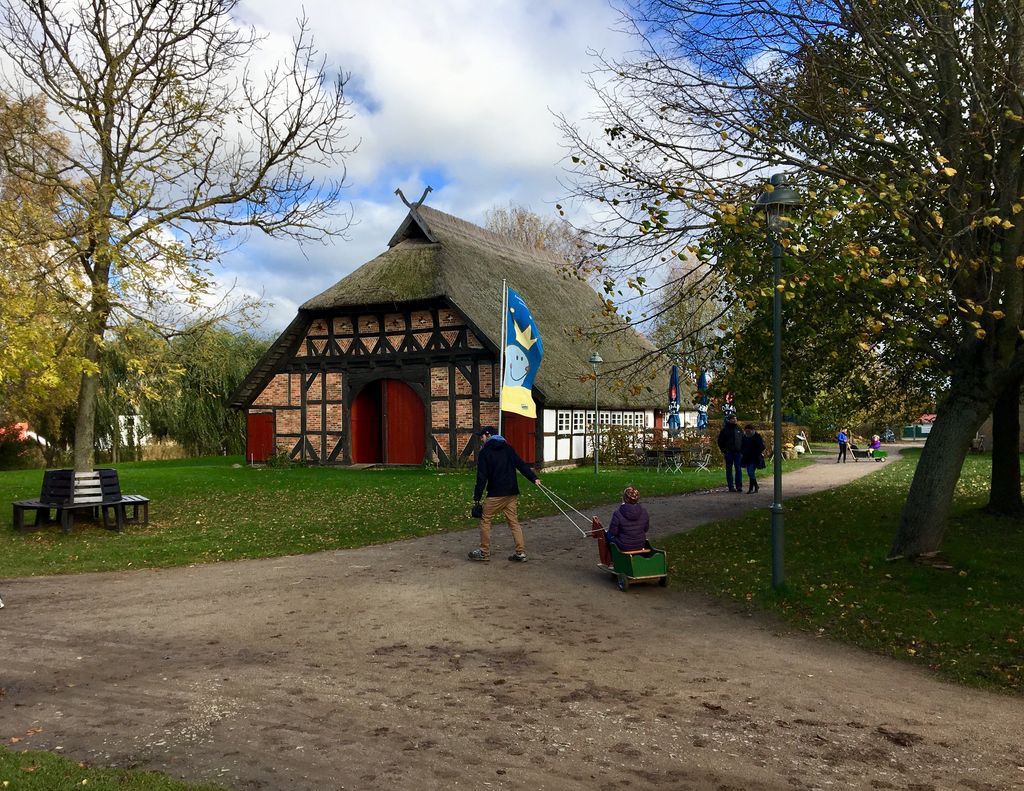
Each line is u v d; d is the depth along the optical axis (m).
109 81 12.98
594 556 10.83
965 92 9.52
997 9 9.05
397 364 27.05
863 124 9.25
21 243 12.09
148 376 14.34
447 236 29.73
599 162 10.01
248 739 4.59
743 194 9.46
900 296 9.22
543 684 5.67
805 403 13.62
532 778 4.12
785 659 6.43
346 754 4.39
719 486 20.11
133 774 4.05
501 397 16.80
